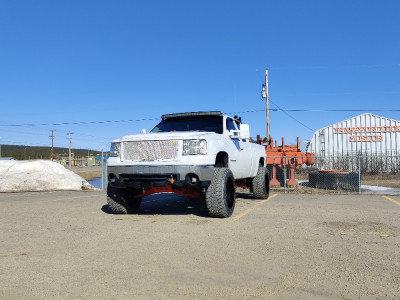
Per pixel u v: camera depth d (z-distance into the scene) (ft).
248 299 8.18
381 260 11.27
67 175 53.11
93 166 351.25
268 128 97.66
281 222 18.37
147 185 19.77
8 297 8.44
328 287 8.91
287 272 10.11
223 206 19.44
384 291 8.61
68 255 12.12
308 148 107.24
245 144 26.32
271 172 49.42
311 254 12.00
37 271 10.38
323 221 18.63
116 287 9.00
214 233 15.57
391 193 38.47
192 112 24.73
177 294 8.50
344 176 43.57
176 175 19.01
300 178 70.23
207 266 10.71
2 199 34.09
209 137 19.89
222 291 8.67
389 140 101.24
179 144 19.27
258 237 14.67
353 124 104.22
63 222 19.21
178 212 23.24
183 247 13.05
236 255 11.90
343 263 10.94
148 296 8.39
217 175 19.83
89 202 30.37
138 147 19.93
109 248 13.03
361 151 98.17
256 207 24.89
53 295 8.53
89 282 9.39
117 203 21.88
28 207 26.68
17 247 13.35
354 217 20.01
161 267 10.63
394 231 15.85
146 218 20.38
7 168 53.47
